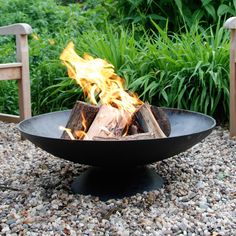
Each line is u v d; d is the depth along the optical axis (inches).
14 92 171.5
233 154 123.3
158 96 152.0
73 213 93.1
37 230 87.8
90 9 215.0
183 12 178.7
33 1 218.2
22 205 97.0
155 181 102.7
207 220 90.3
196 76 147.8
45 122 110.0
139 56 159.0
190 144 96.3
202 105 147.4
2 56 175.5
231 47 130.3
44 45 175.3
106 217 91.6
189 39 159.3
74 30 188.7
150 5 179.2
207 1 171.2
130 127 102.2
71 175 109.9
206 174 110.0
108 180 100.0
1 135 145.5
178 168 113.1
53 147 93.7
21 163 120.2
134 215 92.0
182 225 88.2
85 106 102.7
